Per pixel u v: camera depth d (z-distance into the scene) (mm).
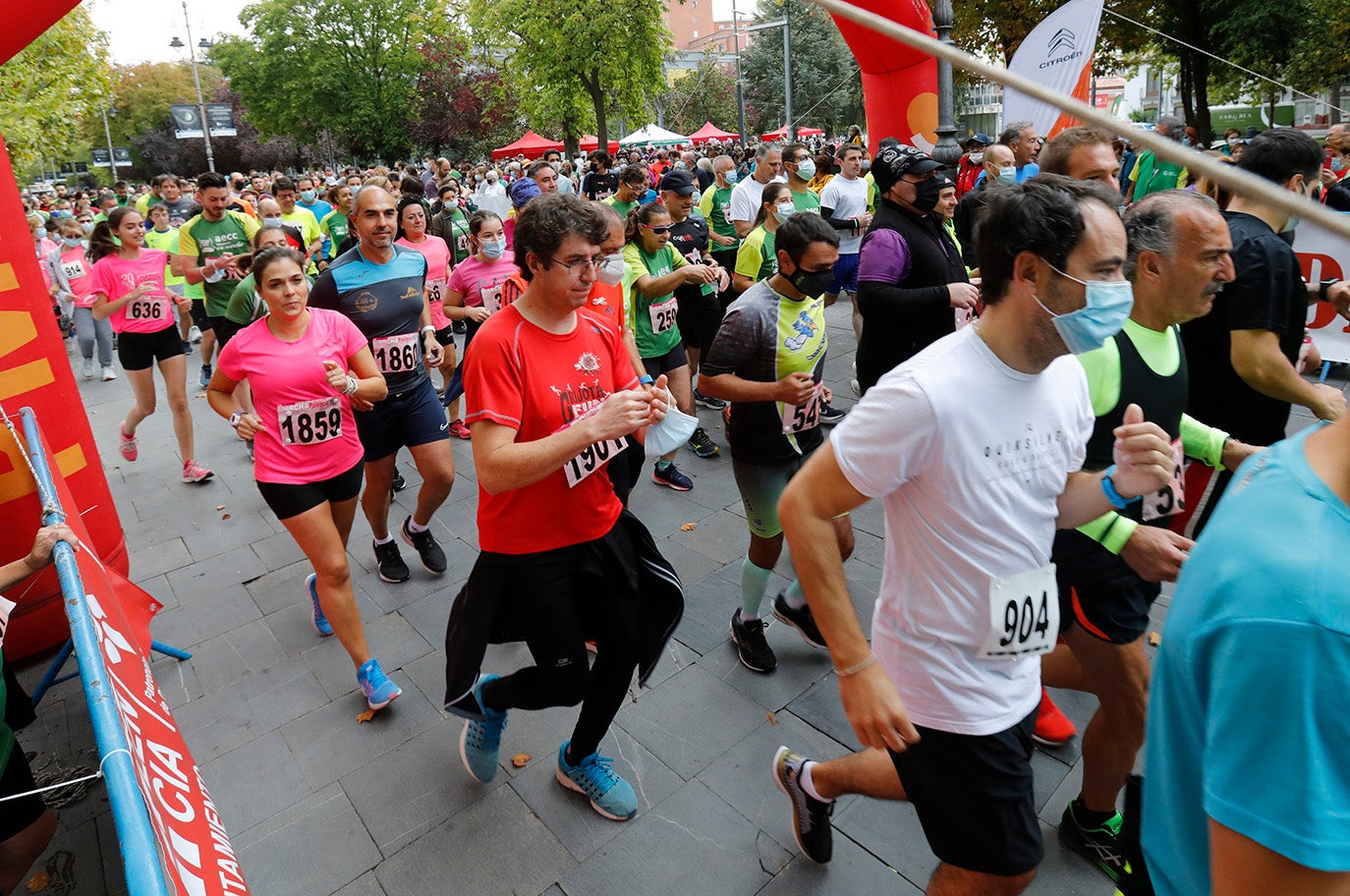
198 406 7797
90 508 3830
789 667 3332
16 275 3467
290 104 47094
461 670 2369
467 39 45875
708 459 5543
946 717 1630
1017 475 1532
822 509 1562
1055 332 1429
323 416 3184
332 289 3840
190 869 1275
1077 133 3084
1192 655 954
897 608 1670
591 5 25625
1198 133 12547
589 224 2090
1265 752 856
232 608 4094
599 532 2346
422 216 5867
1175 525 2840
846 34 6828
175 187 11328
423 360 4121
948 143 7008
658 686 3240
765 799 2670
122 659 1860
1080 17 5324
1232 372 2719
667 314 4809
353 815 2707
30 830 2154
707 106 50312
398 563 4219
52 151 13797
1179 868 1111
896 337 3896
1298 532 858
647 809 2656
